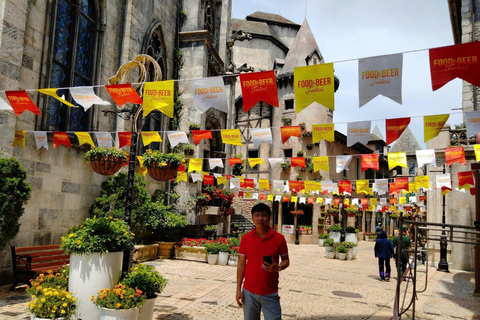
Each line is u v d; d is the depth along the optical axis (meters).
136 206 11.45
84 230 4.93
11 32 7.64
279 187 14.43
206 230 16.67
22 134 7.91
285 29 42.44
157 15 15.41
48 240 9.04
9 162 6.75
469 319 7.15
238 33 22.77
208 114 18.42
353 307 7.71
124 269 5.21
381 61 4.32
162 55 16.16
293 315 6.75
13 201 6.72
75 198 10.04
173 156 8.52
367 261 17.91
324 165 10.47
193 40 17.48
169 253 13.16
